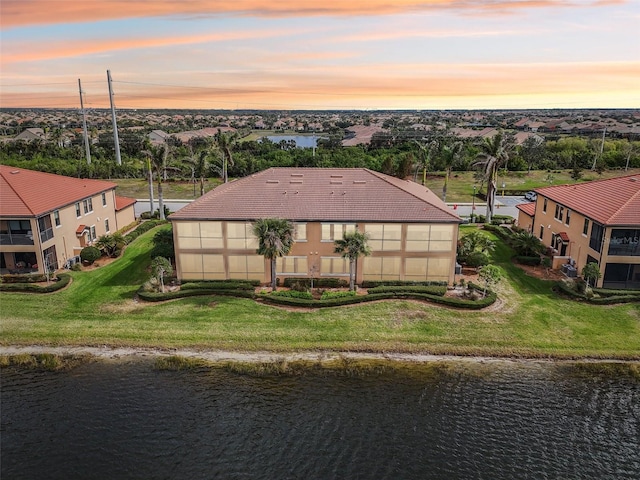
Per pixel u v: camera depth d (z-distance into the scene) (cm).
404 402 2722
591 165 10956
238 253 4119
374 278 4178
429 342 3300
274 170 4681
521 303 3825
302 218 4019
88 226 4969
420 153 7356
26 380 2889
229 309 3691
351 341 3306
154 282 4053
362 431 2484
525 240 4862
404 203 4162
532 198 7962
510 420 2588
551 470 2252
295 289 4034
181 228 4059
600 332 3416
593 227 4112
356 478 2186
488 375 2988
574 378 2967
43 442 2380
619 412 2670
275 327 3456
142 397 2744
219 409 2645
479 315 3638
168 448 2350
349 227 4056
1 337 3306
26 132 15088
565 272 4425
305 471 2220
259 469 2227
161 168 6425
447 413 2638
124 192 8538
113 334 3356
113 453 2316
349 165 9612
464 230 6003
